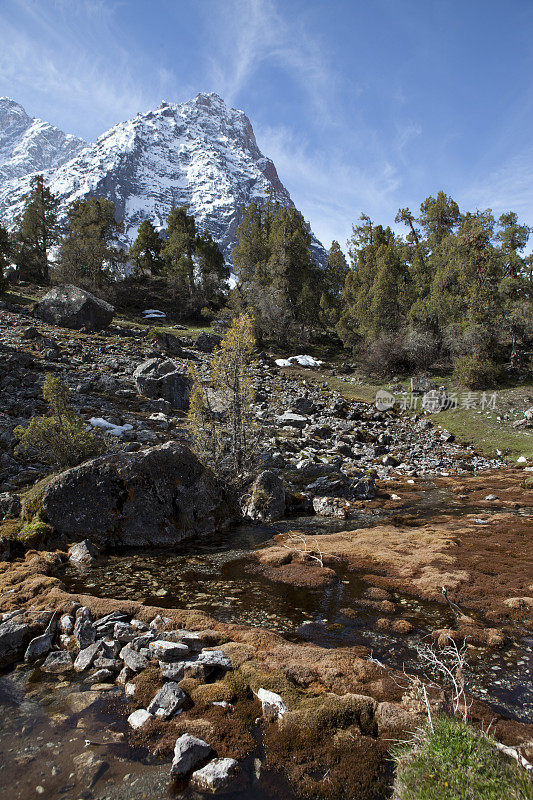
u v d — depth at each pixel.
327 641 7.44
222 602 8.92
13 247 77.19
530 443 33.53
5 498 13.34
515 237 54.34
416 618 8.42
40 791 4.27
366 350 59.09
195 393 17.12
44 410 22.08
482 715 5.42
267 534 14.27
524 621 8.28
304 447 27.53
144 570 10.75
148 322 65.12
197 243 86.19
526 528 14.81
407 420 40.94
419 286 62.25
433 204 68.00
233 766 4.59
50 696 5.80
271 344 66.69
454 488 22.62
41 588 8.91
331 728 5.14
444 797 3.81
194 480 14.42
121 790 4.32
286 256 69.19
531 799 3.74
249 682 5.93
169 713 5.37
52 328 44.41
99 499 12.67
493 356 49.22
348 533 14.28
